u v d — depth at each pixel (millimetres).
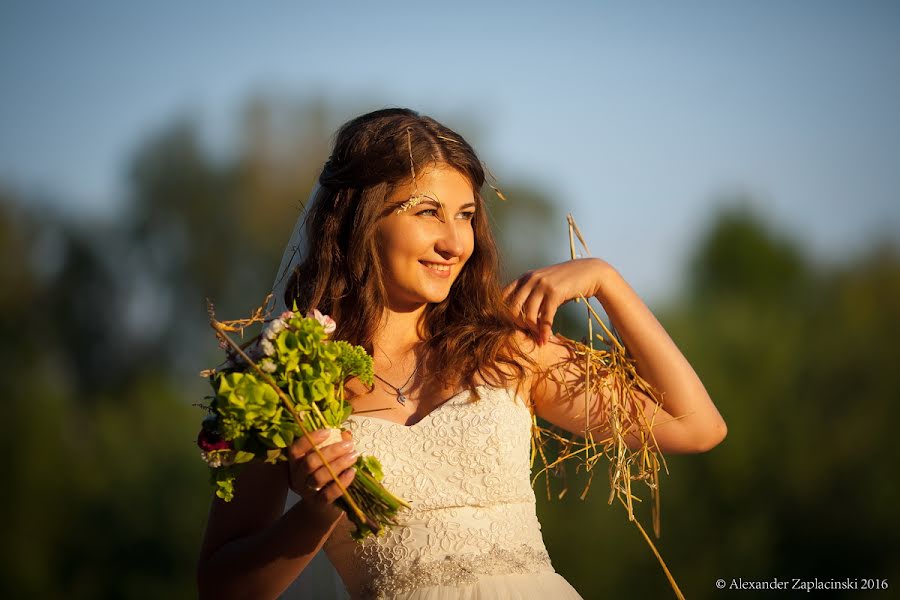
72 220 35000
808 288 25172
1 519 24250
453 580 3748
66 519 24484
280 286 4816
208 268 33094
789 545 18438
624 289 4414
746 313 21062
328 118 31547
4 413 26188
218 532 3949
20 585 23625
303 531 3590
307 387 3480
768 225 26984
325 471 3402
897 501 18266
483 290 4355
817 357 20141
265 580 3688
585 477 16844
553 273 4422
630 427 4410
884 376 19672
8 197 34531
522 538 3934
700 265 26844
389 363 4277
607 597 17422
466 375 4148
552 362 4395
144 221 33844
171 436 25328
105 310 34344
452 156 4223
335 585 4473
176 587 23688
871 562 18375
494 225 4789
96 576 24062
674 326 20688
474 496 3896
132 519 24203
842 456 18719
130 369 34031
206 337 33469
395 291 4309
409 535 3832
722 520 18281
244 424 3410
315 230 4480
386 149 4207
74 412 30656
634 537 17641
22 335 33594
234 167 32875
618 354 4434
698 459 18688
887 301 22766
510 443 4008
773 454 18719
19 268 34281
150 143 34156
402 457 3910
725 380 19438
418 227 4156
